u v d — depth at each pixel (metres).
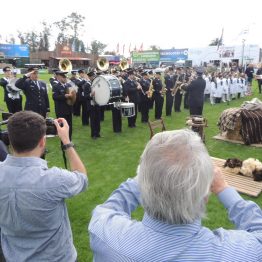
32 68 8.24
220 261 0.95
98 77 9.11
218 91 15.80
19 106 11.27
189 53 36.81
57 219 1.78
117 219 1.14
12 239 1.78
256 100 9.11
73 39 83.62
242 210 1.17
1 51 57.00
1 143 2.54
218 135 9.20
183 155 1.02
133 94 10.41
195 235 0.99
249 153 7.72
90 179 6.04
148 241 1.00
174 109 13.84
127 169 6.57
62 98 8.25
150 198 1.01
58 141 8.63
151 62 46.38
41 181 1.68
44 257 1.79
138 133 9.77
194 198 0.99
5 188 1.68
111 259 1.04
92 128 9.12
